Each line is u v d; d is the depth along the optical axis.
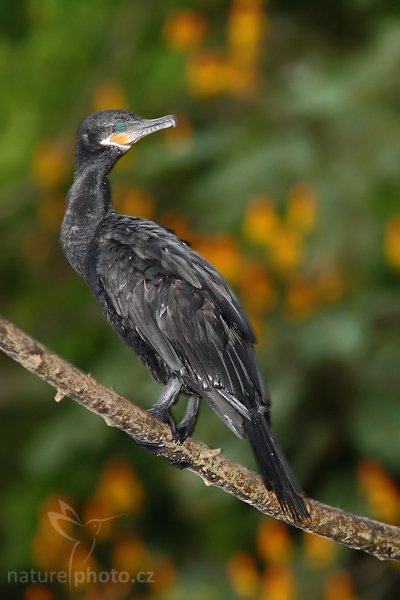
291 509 7.73
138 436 7.88
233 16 13.02
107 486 13.39
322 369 11.92
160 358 9.05
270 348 11.88
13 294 15.39
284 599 12.36
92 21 15.09
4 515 14.99
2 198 14.45
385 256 11.90
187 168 13.12
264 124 12.34
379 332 12.30
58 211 14.38
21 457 15.19
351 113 11.79
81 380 7.51
